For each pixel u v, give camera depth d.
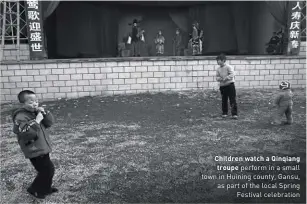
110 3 11.42
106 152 4.38
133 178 3.56
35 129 2.76
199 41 10.81
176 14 12.38
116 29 11.97
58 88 7.74
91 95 7.94
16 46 8.45
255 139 4.75
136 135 5.12
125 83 8.05
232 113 5.91
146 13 12.49
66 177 3.61
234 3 11.41
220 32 11.76
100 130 5.44
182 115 6.25
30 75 7.55
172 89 8.26
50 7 7.77
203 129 5.34
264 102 7.07
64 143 4.79
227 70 5.74
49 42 10.09
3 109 7.03
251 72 8.32
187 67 8.19
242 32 11.45
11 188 3.40
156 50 11.59
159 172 3.71
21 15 8.72
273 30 10.94
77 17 10.51
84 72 7.80
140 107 6.86
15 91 7.56
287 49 8.48
